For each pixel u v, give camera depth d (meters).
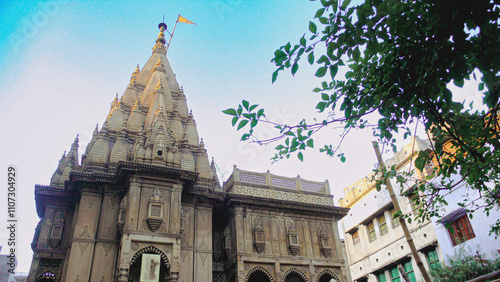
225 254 24.27
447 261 24.77
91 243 20.31
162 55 35.00
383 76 7.21
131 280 19.84
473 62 6.37
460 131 6.98
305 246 25.55
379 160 10.98
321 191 28.94
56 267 21.03
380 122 8.32
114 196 21.94
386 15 6.38
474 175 9.09
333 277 25.33
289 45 6.44
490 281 7.87
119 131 25.78
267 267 23.70
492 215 22.28
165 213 20.81
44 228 21.69
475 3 5.68
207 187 25.03
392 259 30.92
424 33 6.30
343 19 6.42
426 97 6.63
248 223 24.64
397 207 10.68
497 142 7.54
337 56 6.70
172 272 19.36
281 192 27.03
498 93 6.41
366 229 35.28
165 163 22.55
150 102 29.25
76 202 22.22
